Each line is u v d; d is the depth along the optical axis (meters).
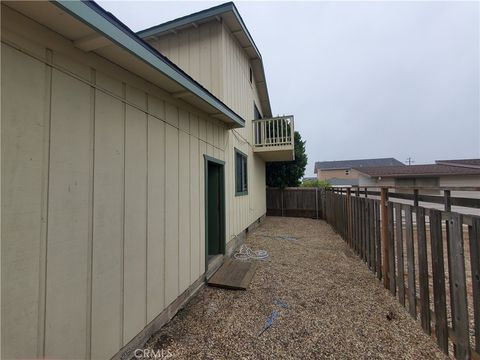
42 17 1.36
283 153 9.03
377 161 34.44
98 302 1.79
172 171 2.96
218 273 4.12
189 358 2.09
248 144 7.92
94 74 1.83
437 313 2.23
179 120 3.17
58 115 1.53
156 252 2.56
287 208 12.27
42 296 1.40
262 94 10.98
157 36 6.27
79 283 1.65
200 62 5.89
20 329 1.28
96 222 1.81
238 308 2.98
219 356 2.11
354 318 2.70
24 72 1.34
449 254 2.07
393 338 2.33
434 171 13.16
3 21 1.24
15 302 1.26
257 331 2.49
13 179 1.26
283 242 6.48
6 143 1.24
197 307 3.03
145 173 2.43
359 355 2.10
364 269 4.33
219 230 4.91
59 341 1.49
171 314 2.79
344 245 6.09
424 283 2.46
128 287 2.12
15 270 1.26
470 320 2.61
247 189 7.56
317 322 2.63
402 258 2.99
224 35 5.86
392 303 3.04
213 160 4.39
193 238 3.46
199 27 5.95
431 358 2.05
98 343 1.78
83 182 1.71
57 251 1.50
